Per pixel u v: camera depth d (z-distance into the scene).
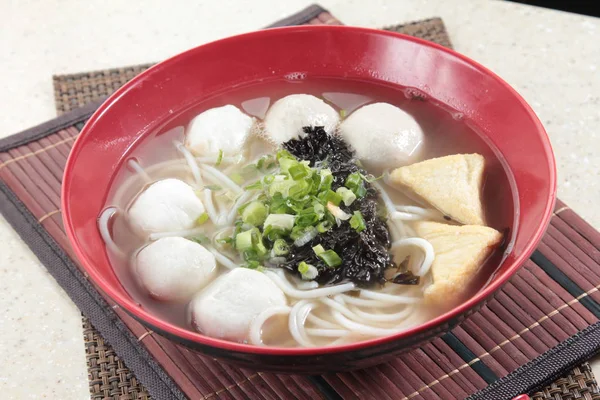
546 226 0.40
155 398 0.42
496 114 0.47
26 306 0.47
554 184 0.41
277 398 0.42
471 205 0.44
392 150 0.47
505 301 0.45
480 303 0.38
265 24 0.62
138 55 0.60
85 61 0.60
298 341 0.42
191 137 0.49
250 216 0.44
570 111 0.55
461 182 0.45
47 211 0.50
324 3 0.63
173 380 0.43
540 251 0.47
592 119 0.54
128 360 0.43
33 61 0.60
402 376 0.43
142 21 0.63
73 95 0.56
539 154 0.44
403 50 0.49
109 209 0.46
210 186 0.47
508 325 0.44
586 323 0.44
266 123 0.49
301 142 0.48
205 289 0.43
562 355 0.43
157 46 0.61
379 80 0.51
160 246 0.43
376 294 0.43
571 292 0.45
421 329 0.37
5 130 0.55
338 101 0.51
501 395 0.42
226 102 0.51
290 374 0.40
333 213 0.43
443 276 0.42
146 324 0.39
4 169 0.52
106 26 0.62
